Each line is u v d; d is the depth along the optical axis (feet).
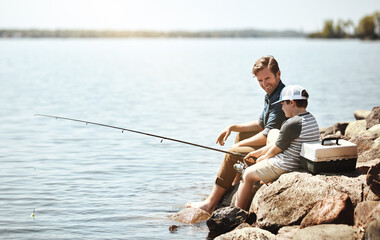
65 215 17.72
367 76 90.74
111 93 62.80
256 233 14.73
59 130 34.99
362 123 23.27
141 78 90.48
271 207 15.75
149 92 64.44
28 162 25.50
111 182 21.88
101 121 39.47
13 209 18.26
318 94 59.67
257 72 17.97
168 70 116.16
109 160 25.96
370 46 379.35
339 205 14.23
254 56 210.79
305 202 15.24
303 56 198.59
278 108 17.69
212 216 16.40
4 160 25.96
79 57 190.39
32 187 21.02
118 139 31.65
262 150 16.94
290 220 15.25
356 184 15.10
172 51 287.48
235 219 16.28
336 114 42.24
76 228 16.51
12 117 41.24
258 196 16.43
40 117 41.32
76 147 29.25
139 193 20.38
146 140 31.22
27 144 30.17
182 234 16.14
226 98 57.06
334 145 15.80
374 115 22.27
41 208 18.42
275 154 16.40
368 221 13.37
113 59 176.76
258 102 52.90
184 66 134.31
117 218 17.48
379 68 116.47
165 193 20.40
